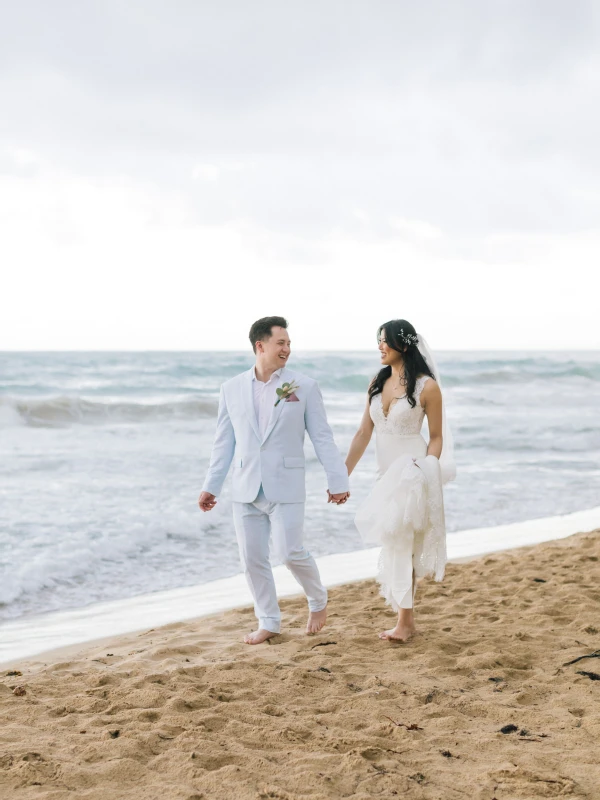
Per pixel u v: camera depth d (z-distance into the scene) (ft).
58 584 20.65
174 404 74.02
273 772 9.01
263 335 14.75
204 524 28.02
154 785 8.61
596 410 88.63
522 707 11.00
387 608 17.34
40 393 98.07
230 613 17.70
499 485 38.14
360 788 8.58
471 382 132.26
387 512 14.25
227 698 11.60
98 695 11.83
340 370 131.64
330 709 11.18
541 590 18.10
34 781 8.69
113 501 31.40
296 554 14.70
